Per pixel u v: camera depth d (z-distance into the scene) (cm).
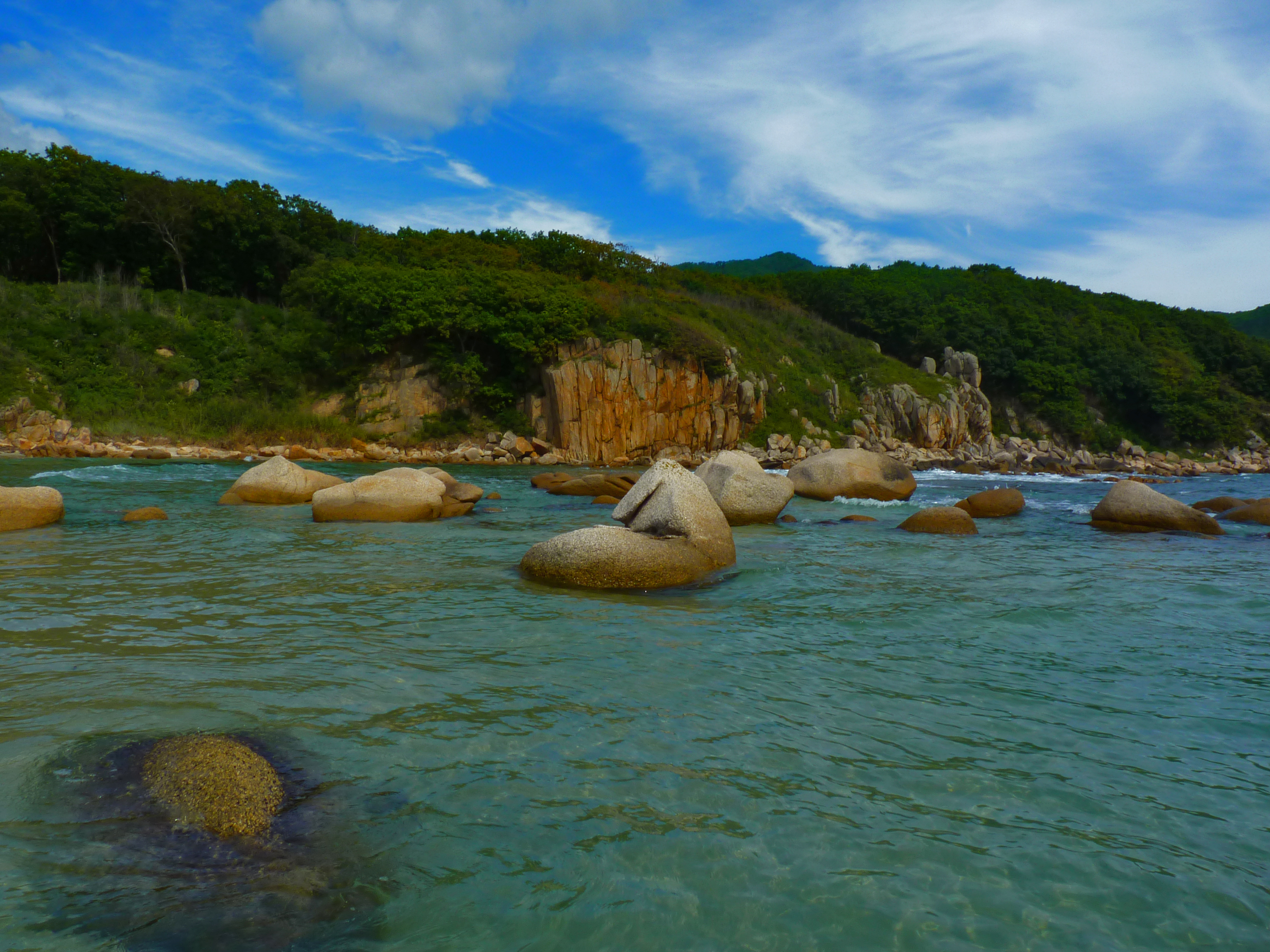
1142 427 6216
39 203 4347
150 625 560
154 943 220
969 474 3027
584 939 227
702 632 575
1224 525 1334
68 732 362
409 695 424
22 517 1032
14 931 222
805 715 408
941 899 251
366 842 276
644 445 3909
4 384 3256
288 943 222
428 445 3775
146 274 4444
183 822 282
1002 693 450
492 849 274
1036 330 6419
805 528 1219
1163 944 230
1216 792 329
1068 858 277
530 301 3956
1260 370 6781
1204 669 500
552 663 490
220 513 1233
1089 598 711
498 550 931
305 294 4516
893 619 626
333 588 700
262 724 377
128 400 3516
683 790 321
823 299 6862
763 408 4359
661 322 4053
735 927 235
